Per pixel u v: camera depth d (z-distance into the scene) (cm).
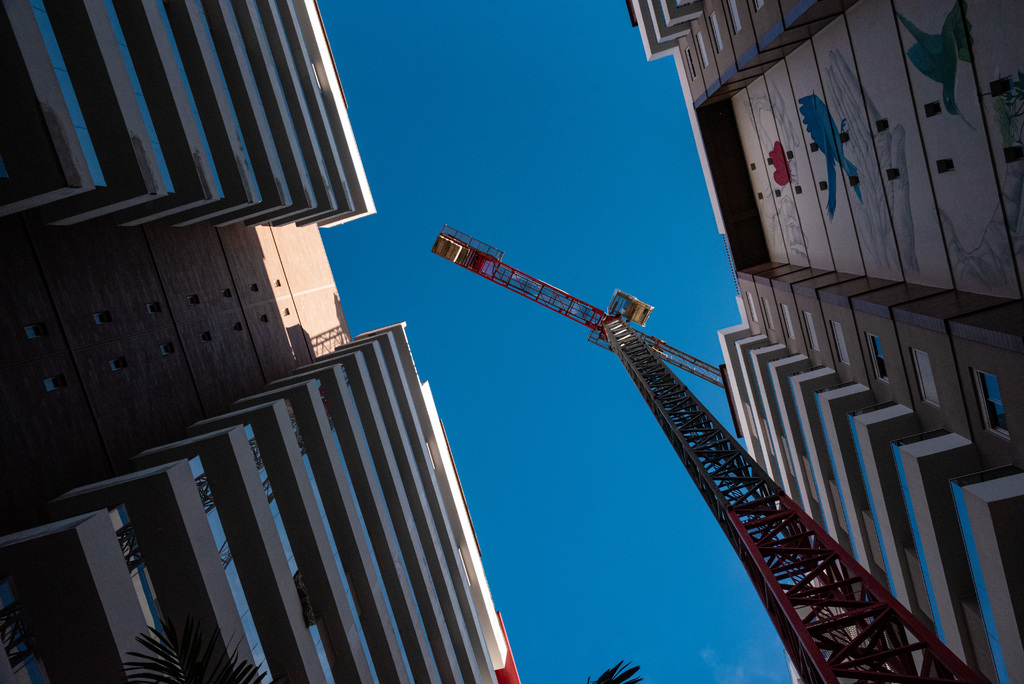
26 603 1041
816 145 2375
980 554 1284
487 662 3372
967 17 1362
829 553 1733
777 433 2984
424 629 2658
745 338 3312
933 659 1337
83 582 1033
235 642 1313
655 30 3328
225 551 1477
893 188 1900
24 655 1018
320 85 3609
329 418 2253
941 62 1498
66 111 1224
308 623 1616
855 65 1916
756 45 2267
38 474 1339
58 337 1502
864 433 1873
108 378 1630
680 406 2725
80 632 1039
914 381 1783
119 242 1819
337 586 1792
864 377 2138
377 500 2292
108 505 1255
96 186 1428
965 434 1569
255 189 2152
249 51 2620
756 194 3238
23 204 1204
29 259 1473
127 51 1692
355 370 2578
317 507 1833
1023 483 1255
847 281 2309
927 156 1675
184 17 2028
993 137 1391
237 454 1507
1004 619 1259
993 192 1446
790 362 2648
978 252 1567
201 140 1817
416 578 2622
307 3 3631
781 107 2602
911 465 1591
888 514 1858
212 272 2347
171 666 916
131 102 1470
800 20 1891
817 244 2633
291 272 3191
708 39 2864
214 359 2173
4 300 1384
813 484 2700
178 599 1268
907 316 1700
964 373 1504
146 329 1845
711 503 2161
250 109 2355
